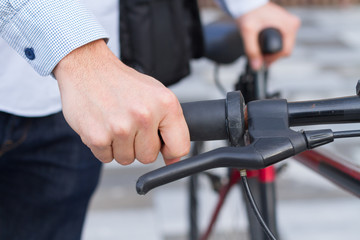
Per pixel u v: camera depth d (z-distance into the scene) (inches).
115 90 29.9
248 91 58.1
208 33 63.7
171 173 27.1
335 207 110.4
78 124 30.3
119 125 28.9
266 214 51.3
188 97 160.4
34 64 33.4
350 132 28.7
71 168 52.9
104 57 32.0
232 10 59.4
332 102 30.1
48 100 47.8
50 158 52.3
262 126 29.7
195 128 30.4
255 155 27.5
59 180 53.2
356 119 30.0
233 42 62.1
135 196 115.2
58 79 32.4
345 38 232.1
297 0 313.6
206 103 30.6
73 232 56.6
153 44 52.1
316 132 28.8
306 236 100.8
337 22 267.7
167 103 29.2
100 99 29.9
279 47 55.1
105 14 48.4
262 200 51.5
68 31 31.9
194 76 179.2
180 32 53.8
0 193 54.8
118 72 30.7
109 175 123.6
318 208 110.3
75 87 30.9
